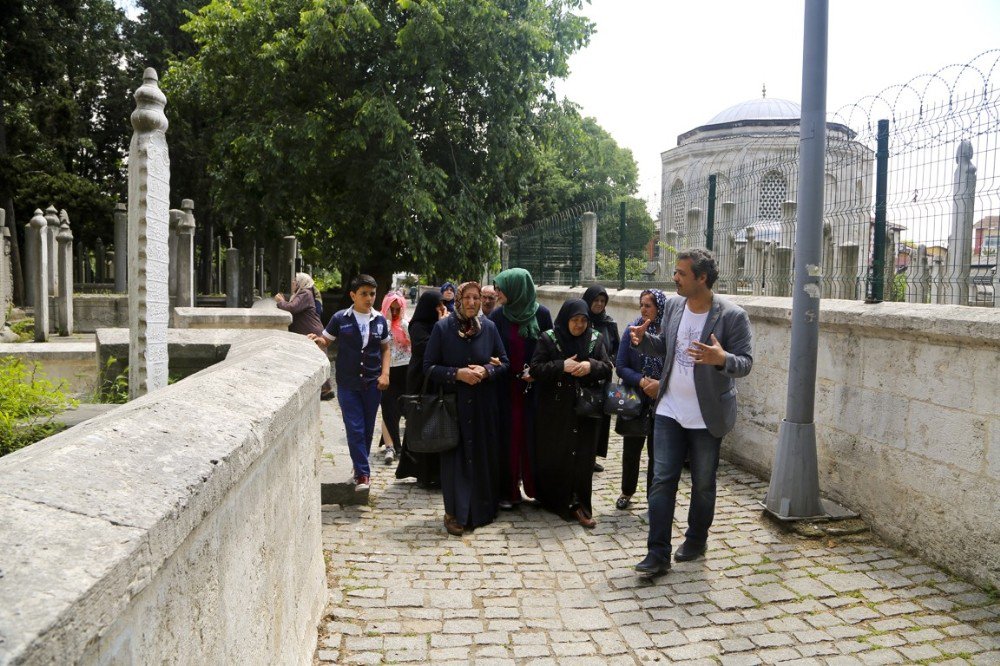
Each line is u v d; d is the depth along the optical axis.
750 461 6.58
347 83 15.77
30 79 23.31
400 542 4.81
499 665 3.21
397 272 18.75
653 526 4.25
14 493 1.11
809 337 4.98
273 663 2.34
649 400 5.48
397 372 7.10
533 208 33.75
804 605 3.84
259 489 2.12
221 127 18.19
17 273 19.08
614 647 3.40
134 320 4.59
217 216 26.19
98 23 25.95
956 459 4.22
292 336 4.44
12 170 21.73
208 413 1.85
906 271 5.04
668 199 9.70
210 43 16.39
